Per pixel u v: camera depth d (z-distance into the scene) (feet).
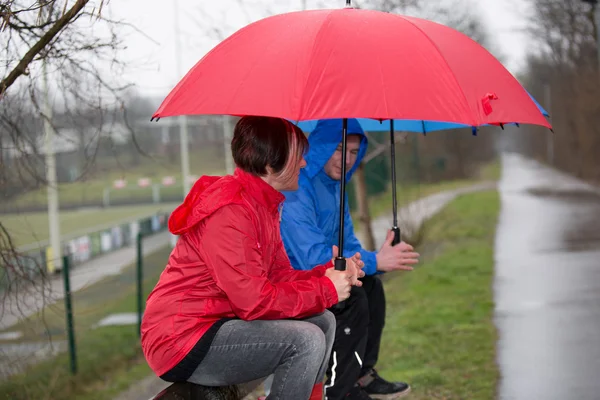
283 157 8.24
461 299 28.27
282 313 7.89
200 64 8.64
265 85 7.82
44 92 14.32
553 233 49.14
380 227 57.00
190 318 7.97
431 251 43.62
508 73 9.16
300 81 7.73
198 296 8.04
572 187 100.99
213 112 7.76
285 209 11.27
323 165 11.55
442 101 7.81
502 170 168.86
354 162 12.46
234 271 7.73
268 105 7.61
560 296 27.58
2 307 14.80
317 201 11.68
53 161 20.30
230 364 7.99
